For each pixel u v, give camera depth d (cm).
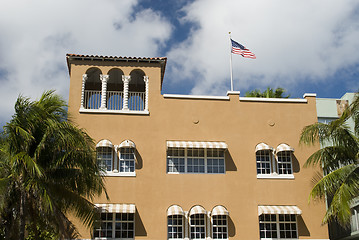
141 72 3531
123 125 3155
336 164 2978
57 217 2416
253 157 3178
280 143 3234
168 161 3116
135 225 2948
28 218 2522
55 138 2355
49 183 2380
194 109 3241
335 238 3484
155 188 3036
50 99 2464
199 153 3150
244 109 3278
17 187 2358
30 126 2322
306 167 3106
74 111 3153
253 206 3070
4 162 2381
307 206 3114
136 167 3069
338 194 2730
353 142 2869
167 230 2962
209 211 3025
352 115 2898
